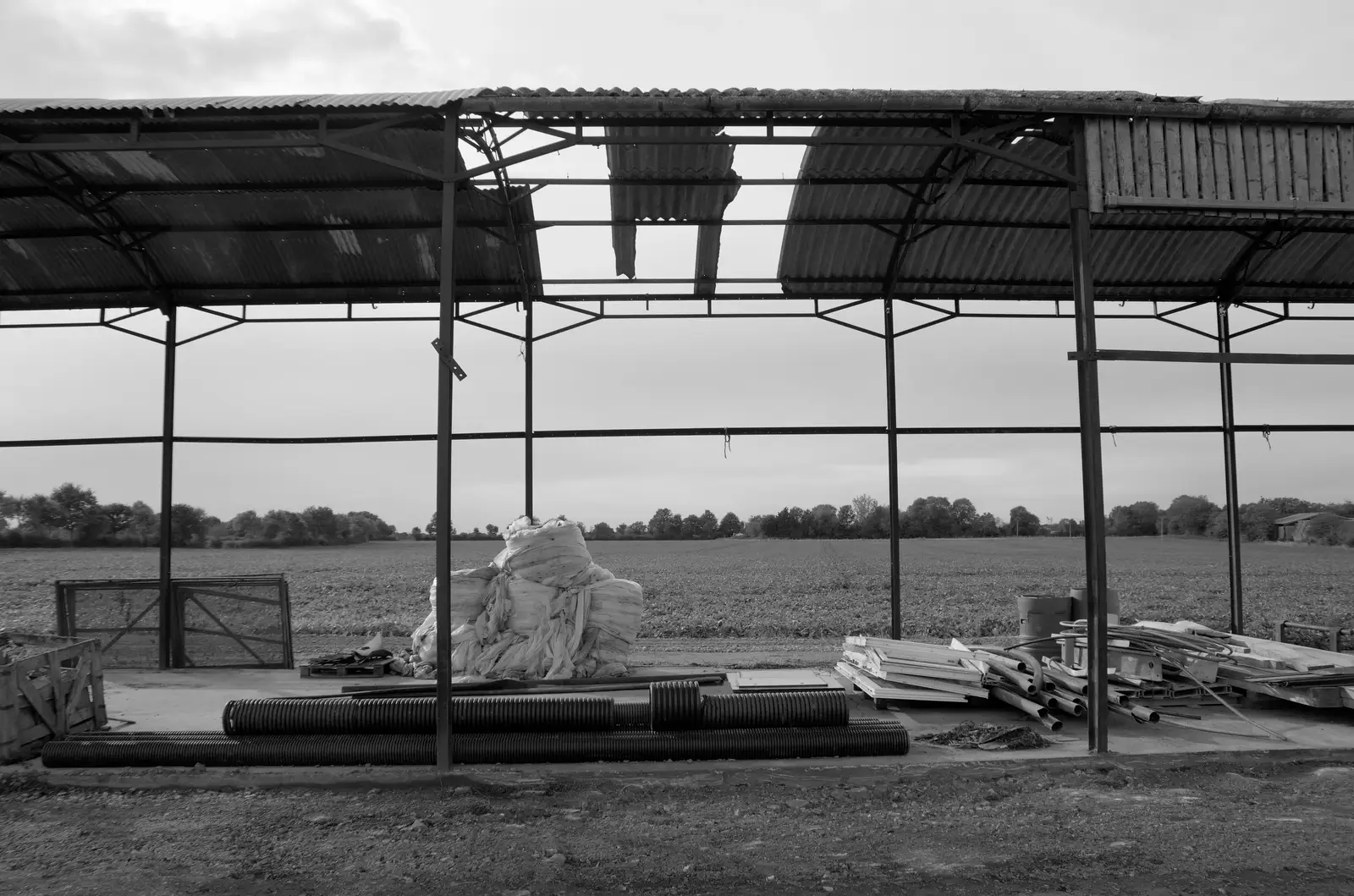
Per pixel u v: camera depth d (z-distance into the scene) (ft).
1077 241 26.61
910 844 19.86
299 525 290.35
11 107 26.05
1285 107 26.73
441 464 25.02
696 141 26.76
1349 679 31.14
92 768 25.43
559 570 38.14
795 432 42.80
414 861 19.04
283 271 42.39
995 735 28.35
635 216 38.14
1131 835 20.17
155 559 205.36
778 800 23.17
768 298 43.80
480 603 37.52
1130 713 29.60
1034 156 35.35
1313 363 27.12
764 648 50.03
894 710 32.76
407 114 25.91
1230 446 45.16
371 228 39.40
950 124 27.53
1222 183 26.86
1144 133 26.84
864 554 211.82
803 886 17.66
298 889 17.71
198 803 23.29
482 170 25.67
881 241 41.11
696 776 24.94
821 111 26.25
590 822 21.58
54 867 18.88
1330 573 143.33
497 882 17.94
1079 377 26.86
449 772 24.90
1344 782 24.25
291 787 24.63
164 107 26.00
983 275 43.32
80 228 38.93
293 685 37.58
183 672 41.22
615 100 25.63
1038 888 17.37
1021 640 38.70
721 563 177.37
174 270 42.09
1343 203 27.09
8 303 43.32
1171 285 45.14
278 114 26.30
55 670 27.55
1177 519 277.03
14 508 266.36
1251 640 38.01
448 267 25.29
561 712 26.89
